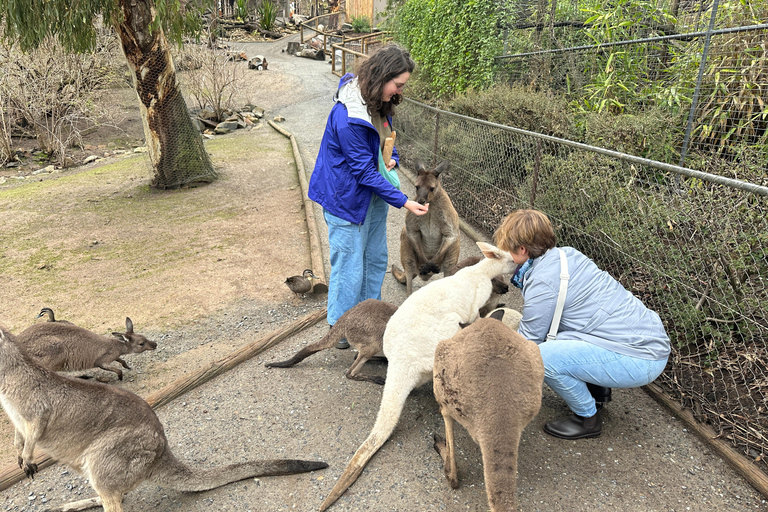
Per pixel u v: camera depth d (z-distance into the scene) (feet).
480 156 20.45
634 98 21.25
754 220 10.95
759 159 14.87
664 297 11.79
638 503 8.34
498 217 19.38
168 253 19.13
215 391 11.46
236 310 15.10
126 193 26.73
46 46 34.58
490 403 7.32
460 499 8.48
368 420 10.43
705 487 8.60
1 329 7.67
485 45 27.07
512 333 8.20
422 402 10.96
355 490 8.71
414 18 34.22
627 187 13.00
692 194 12.40
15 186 29.09
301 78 57.67
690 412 10.09
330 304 12.82
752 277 11.72
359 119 10.88
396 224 21.89
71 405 7.69
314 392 11.34
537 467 9.08
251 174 29.78
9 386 7.60
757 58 17.66
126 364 12.46
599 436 9.80
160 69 25.26
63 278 17.06
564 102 21.90
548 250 9.78
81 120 41.88
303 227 21.68
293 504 8.51
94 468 7.70
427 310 9.70
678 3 25.84
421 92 32.99
